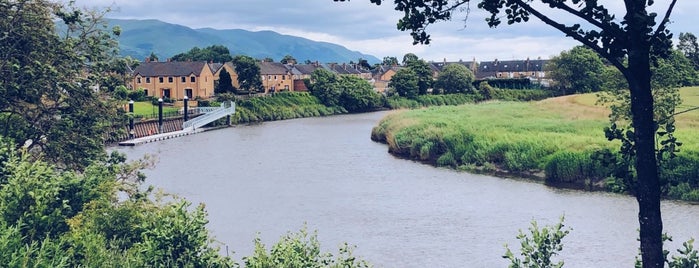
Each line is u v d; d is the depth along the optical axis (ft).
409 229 91.09
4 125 72.43
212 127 293.64
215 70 426.51
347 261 42.60
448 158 157.38
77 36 78.38
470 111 251.39
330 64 581.94
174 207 41.93
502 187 124.36
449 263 74.43
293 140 229.45
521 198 112.78
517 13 24.57
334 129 279.90
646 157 22.38
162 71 386.52
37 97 72.43
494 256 76.79
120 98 80.84
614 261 73.26
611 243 80.89
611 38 22.74
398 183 131.23
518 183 128.47
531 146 143.54
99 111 78.07
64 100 75.77
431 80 475.72
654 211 22.31
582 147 135.03
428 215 100.27
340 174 144.87
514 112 238.68
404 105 437.99
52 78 71.92
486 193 118.52
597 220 93.91
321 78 423.23
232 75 442.09
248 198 116.06
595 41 23.17
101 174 58.13
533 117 213.87
